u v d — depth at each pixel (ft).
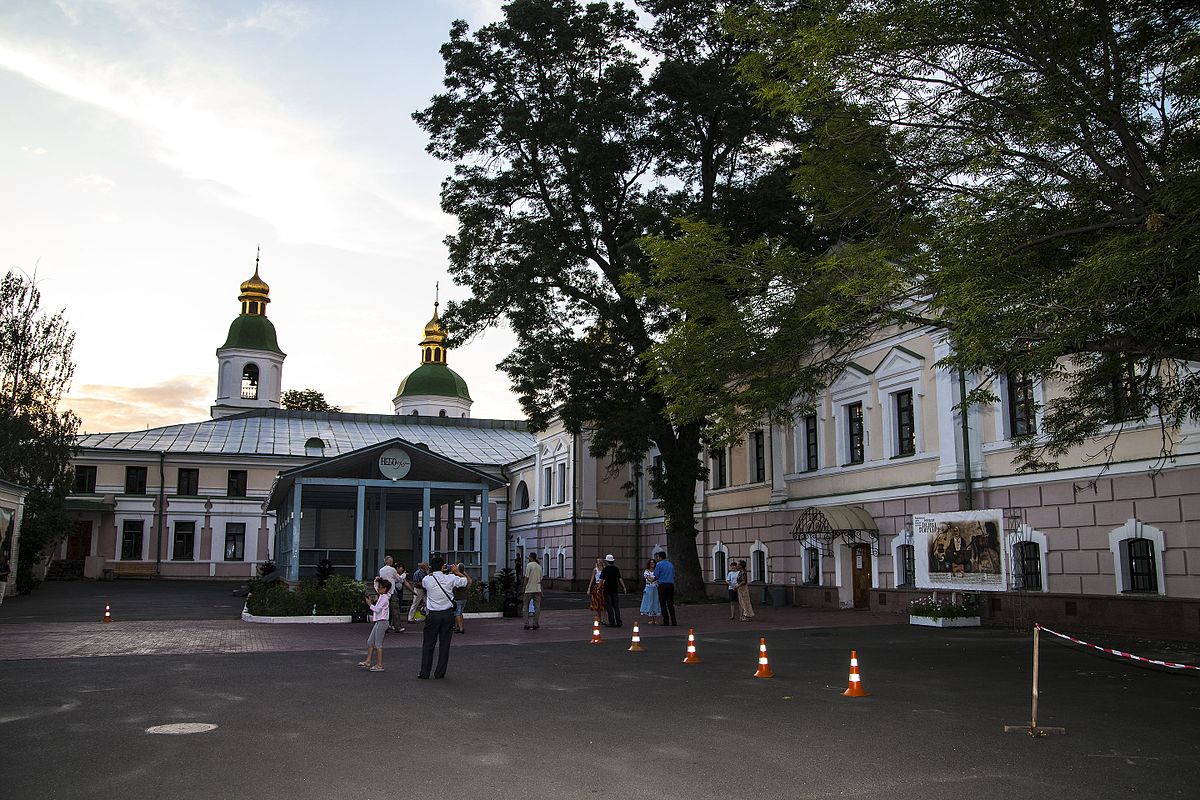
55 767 26.63
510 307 103.24
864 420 99.19
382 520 112.37
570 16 102.17
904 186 46.06
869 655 55.98
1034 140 38.52
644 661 53.98
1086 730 32.12
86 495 192.34
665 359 55.52
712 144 103.50
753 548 119.65
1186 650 57.47
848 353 54.29
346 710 36.50
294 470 98.48
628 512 167.43
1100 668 49.32
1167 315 33.04
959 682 44.24
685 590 108.88
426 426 250.57
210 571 196.75
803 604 106.32
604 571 81.35
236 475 204.95
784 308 51.90
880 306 47.32
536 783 24.86
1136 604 67.62
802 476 109.70
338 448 220.43
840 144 46.91
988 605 79.41
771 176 91.56
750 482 122.21
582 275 104.68
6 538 124.57
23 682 44.55
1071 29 39.17
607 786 24.54
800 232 90.68
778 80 47.50
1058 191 40.73
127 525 194.39
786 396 53.16
